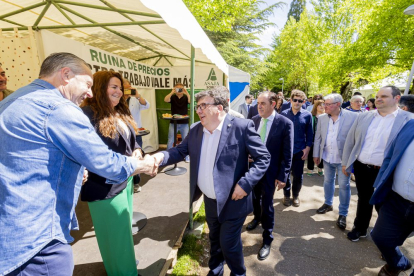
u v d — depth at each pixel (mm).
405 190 1743
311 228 2961
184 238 2559
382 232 1941
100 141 1055
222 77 5750
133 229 2512
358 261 2355
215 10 6441
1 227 841
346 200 2926
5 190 847
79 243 2330
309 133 3406
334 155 3092
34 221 890
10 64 2553
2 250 842
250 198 1756
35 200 890
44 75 997
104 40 3457
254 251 2488
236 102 9133
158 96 6066
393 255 1968
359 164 2562
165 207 3088
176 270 2109
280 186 2336
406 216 1776
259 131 2512
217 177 1608
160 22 2080
